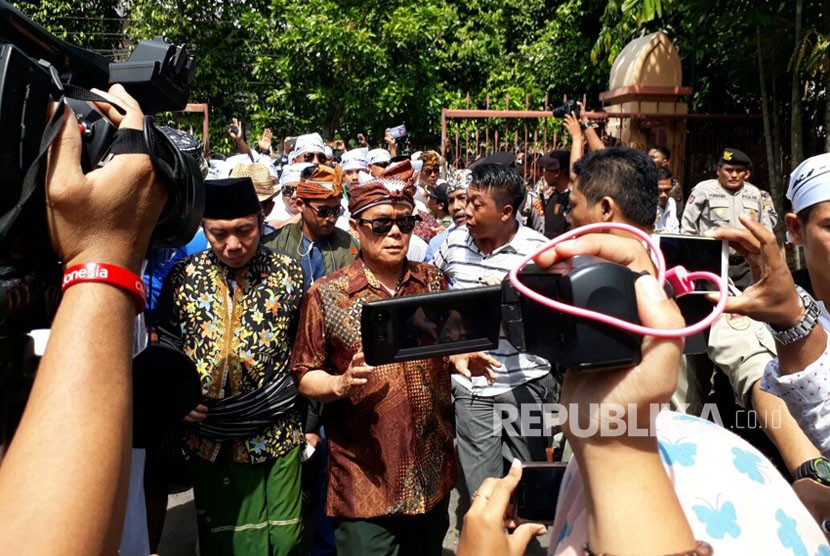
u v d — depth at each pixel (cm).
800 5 654
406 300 112
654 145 852
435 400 278
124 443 76
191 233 97
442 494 280
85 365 76
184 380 141
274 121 1388
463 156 1038
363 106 1308
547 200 778
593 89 1366
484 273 369
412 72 1326
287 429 306
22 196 77
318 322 282
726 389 300
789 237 195
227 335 299
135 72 111
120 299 80
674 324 82
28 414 74
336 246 418
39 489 70
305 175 423
